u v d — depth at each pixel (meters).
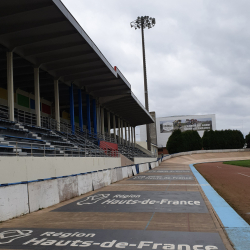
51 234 6.45
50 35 20.94
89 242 5.75
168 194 13.04
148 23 72.31
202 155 78.81
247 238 5.87
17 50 22.59
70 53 24.69
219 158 75.50
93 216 8.45
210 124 122.00
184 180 20.69
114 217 8.22
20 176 14.23
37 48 22.98
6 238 6.18
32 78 29.22
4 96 29.67
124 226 7.08
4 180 13.02
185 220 7.63
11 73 21.08
